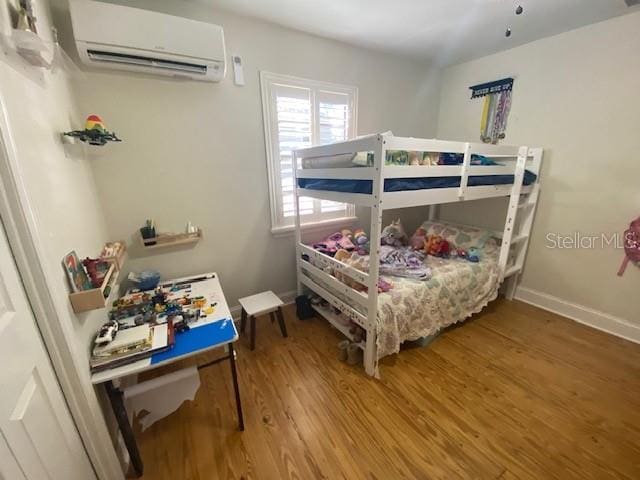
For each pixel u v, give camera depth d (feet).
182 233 6.68
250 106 7.04
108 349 3.69
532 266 8.63
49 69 3.79
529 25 6.82
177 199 6.64
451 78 9.93
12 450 2.21
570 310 7.95
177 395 4.40
